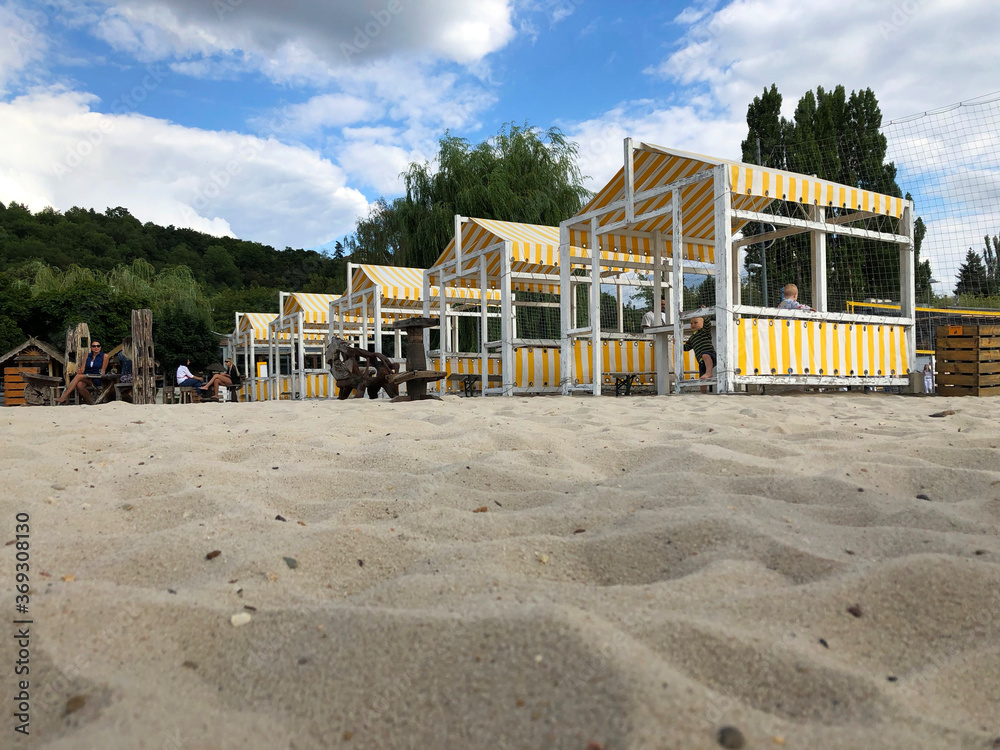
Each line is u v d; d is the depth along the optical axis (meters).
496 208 21.22
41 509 2.21
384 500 2.35
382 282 14.91
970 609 1.34
